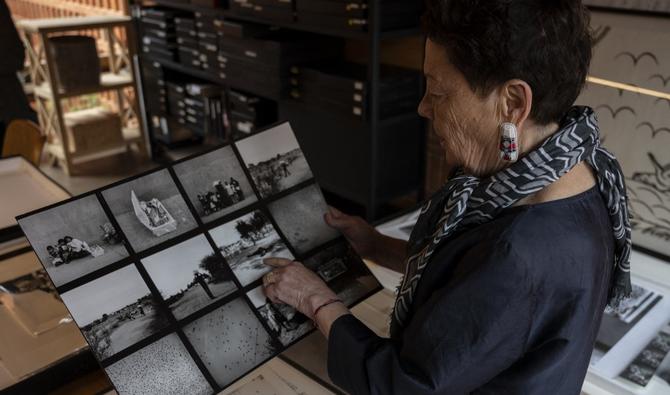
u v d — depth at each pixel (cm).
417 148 290
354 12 236
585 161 79
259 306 99
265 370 105
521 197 72
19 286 126
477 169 78
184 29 352
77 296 86
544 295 69
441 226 78
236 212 105
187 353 91
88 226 90
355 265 113
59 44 377
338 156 286
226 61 319
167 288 93
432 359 72
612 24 145
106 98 507
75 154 410
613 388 110
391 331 89
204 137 448
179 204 99
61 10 527
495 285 68
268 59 287
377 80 243
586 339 73
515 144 70
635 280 144
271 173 111
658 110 143
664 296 138
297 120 304
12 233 143
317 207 115
